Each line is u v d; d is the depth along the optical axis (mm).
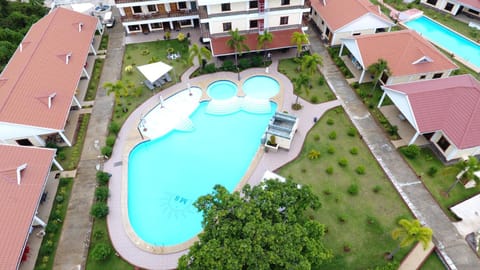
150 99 43781
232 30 48406
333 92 44000
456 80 37688
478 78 45312
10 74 39438
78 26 49438
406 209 31109
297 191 24688
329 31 51719
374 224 29891
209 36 48562
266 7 46031
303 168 34906
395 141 37375
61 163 36094
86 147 37875
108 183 34062
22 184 28969
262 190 23969
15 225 26469
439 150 35938
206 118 41219
